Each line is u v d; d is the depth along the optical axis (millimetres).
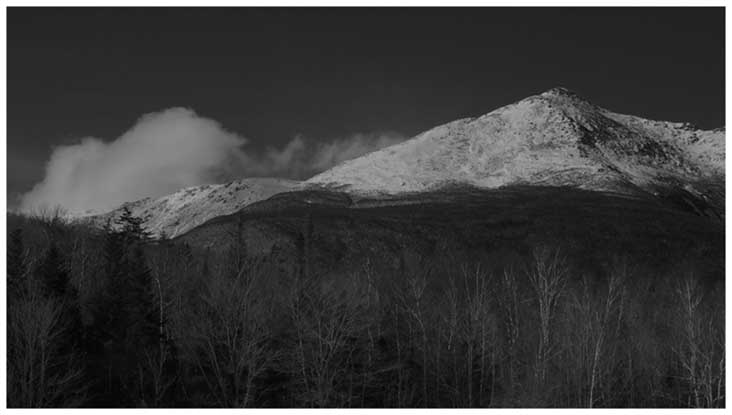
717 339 63938
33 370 52469
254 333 58938
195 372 62312
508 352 67500
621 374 68062
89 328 60125
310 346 58594
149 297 60594
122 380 56500
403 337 71000
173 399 56562
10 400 47375
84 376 55938
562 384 62500
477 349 67500
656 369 64312
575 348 64000
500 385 66000
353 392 63094
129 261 66875
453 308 67375
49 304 50875
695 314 67688
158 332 59969
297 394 56625
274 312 66438
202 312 61406
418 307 67188
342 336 59781
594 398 62406
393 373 66125
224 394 54875
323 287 64812
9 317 51031
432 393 66562
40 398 48500
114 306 60375
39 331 51250
